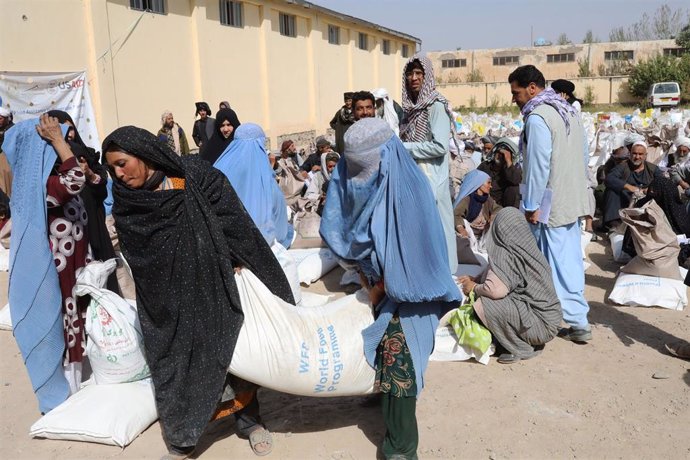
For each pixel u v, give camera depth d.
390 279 2.88
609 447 3.35
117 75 11.67
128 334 3.63
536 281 4.36
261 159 5.62
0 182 7.30
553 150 4.47
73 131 3.86
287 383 3.04
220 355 2.98
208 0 14.45
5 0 9.56
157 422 3.69
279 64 18.22
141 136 2.86
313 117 20.61
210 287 2.99
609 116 18.45
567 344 4.70
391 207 2.87
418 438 3.37
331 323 3.13
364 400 3.80
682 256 6.41
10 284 3.58
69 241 3.71
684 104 38.91
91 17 10.93
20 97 9.80
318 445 3.38
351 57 23.95
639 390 3.95
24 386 4.17
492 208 6.69
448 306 3.12
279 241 6.12
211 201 3.03
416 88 5.07
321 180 9.30
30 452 3.37
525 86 4.63
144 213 2.91
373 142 2.84
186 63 13.88
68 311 3.74
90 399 3.56
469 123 18.98
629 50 47.94
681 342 4.52
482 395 3.93
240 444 3.40
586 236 7.62
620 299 5.61
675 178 7.61
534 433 3.49
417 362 3.02
